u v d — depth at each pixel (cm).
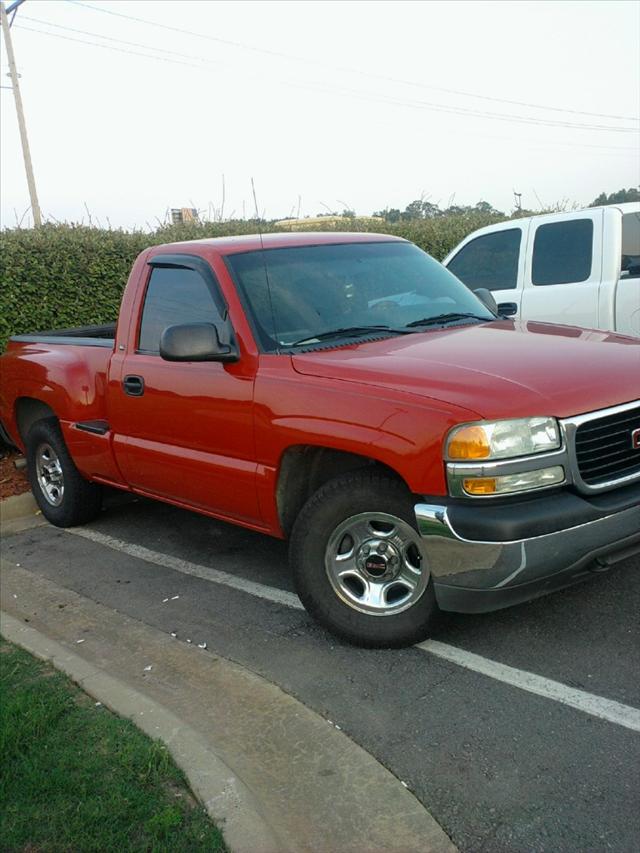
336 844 264
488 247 824
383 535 378
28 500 684
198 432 454
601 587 434
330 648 398
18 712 338
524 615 409
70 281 920
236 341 432
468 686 352
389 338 436
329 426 376
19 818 272
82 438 559
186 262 480
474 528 331
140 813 271
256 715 342
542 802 276
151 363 488
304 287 459
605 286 714
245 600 466
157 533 600
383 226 1342
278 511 422
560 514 333
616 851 252
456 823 270
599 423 350
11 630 427
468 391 347
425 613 375
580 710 326
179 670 388
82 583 515
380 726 329
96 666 396
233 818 267
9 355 656
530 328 455
